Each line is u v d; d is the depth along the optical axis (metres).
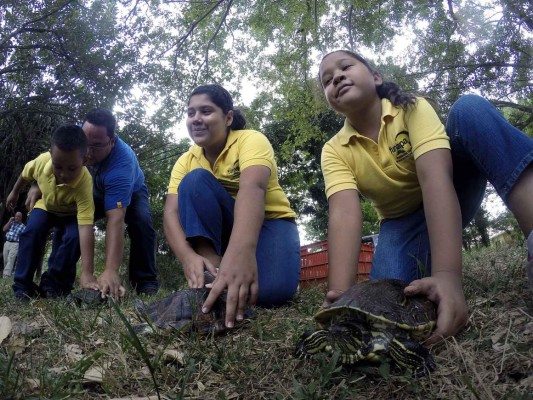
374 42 4.93
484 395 0.61
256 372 0.79
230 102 1.30
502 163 0.89
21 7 5.55
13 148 6.01
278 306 1.29
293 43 4.97
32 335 1.00
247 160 1.19
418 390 0.66
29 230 1.70
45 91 5.72
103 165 1.73
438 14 4.79
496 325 0.85
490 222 8.69
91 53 5.45
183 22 5.12
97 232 7.52
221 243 1.33
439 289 0.81
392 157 1.08
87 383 0.76
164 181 7.75
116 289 1.51
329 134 6.93
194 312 1.00
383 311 0.73
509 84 4.87
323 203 8.19
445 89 4.76
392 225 1.21
